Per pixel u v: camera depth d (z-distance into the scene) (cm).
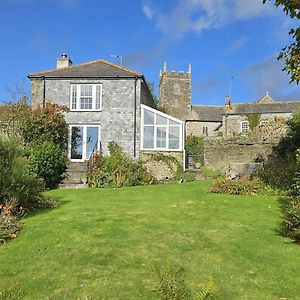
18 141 1448
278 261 838
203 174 2597
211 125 5400
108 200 1570
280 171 1800
